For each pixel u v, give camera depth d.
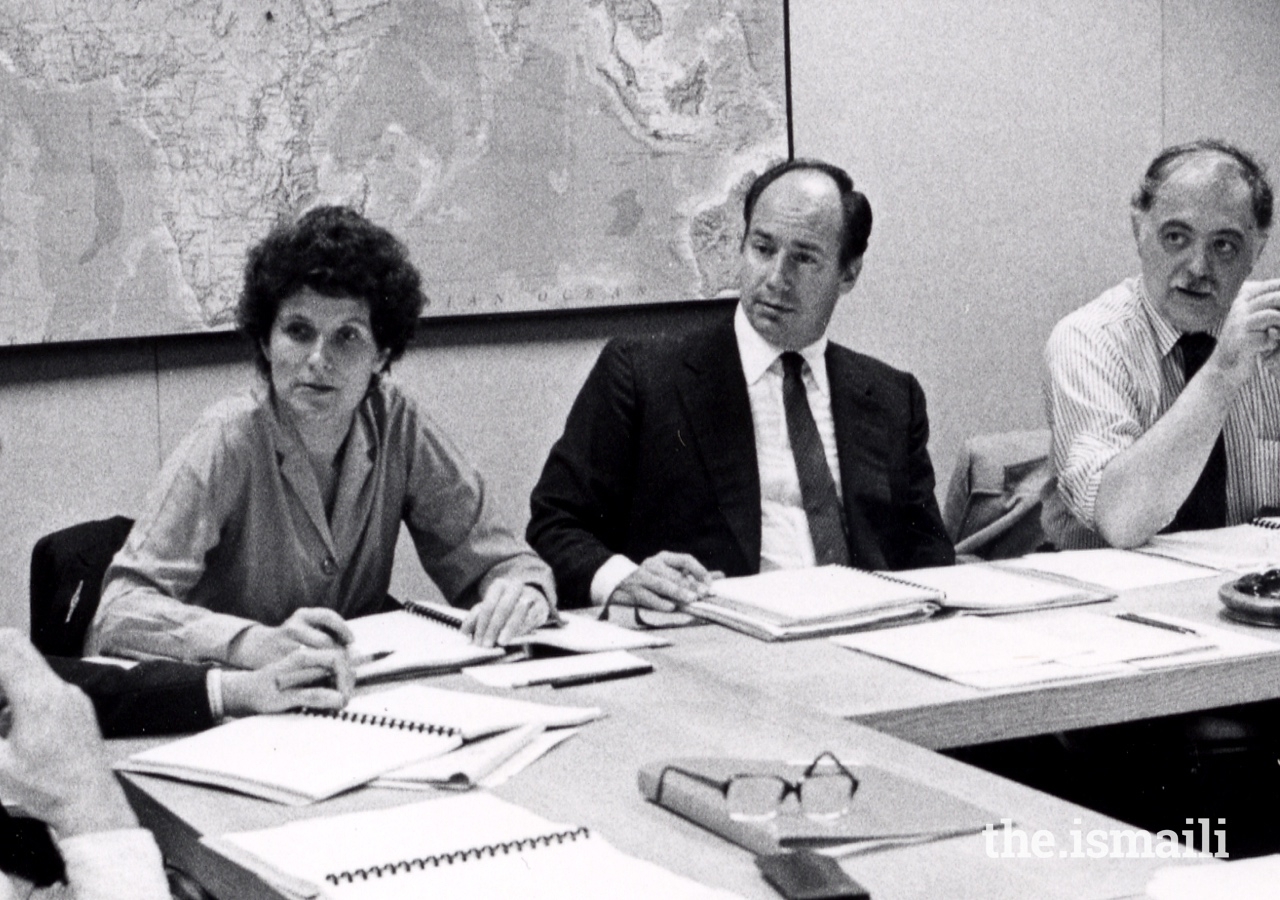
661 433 2.78
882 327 4.13
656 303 3.82
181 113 3.32
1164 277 2.87
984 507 3.35
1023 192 4.27
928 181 4.15
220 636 2.00
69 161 3.23
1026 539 3.27
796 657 2.08
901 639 2.14
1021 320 4.30
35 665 1.31
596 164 3.73
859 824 1.35
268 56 3.39
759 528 2.73
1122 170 4.39
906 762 1.58
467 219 3.61
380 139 3.51
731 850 1.34
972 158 4.20
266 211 3.41
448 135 3.58
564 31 3.68
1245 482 2.98
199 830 1.45
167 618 2.04
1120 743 2.30
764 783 1.41
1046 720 1.91
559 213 3.70
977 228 4.22
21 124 3.18
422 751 1.62
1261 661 2.04
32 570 2.43
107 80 3.25
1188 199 2.82
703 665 2.04
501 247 3.65
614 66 3.73
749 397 2.79
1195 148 2.88
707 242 3.86
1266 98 4.56
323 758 1.62
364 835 1.39
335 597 2.42
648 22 3.76
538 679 1.93
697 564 2.41
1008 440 3.39
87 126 3.24
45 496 3.31
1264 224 2.87
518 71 3.64
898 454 2.84
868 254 4.10
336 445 2.35
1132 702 1.96
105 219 3.27
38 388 3.29
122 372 3.36
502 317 3.66
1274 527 2.86
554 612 2.25
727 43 3.84
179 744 1.70
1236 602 2.21
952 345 4.22
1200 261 2.83
